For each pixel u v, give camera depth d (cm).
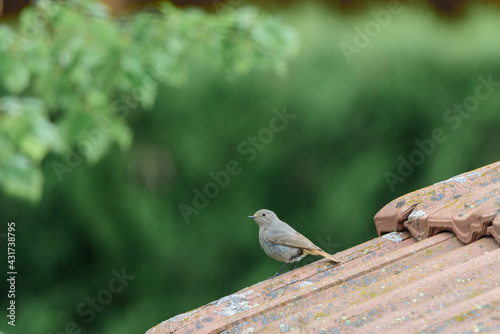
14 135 798
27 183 784
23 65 958
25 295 1482
